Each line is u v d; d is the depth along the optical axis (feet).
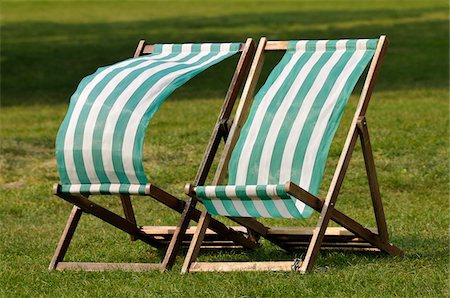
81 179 53.52
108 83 54.54
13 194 81.35
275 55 175.94
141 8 299.99
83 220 71.82
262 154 52.26
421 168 83.76
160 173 85.97
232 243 59.16
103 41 214.48
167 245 59.98
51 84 163.02
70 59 189.37
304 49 54.75
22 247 62.44
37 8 307.17
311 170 50.52
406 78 149.89
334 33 213.46
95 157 52.49
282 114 52.70
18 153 98.22
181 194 80.64
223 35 215.92
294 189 48.11
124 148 51.78
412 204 73.20
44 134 110.01
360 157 88.48
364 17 248.52
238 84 55.57
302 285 47.32
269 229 56.24
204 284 48.75
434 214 68.13
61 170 53.88
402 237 60.54
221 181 53.88
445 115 108.99
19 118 127.13
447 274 49.62
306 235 55.31
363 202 74.79
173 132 104.37
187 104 130.62
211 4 307.78
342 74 52.11
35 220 72.79
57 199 79.56
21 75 173.37
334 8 280.31
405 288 46.98
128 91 53.57
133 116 52.26
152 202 77.61
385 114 111.75
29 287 50.67
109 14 283.18
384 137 95.96
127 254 59.52
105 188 52.60
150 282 49.52
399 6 279.69
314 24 233.96
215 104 129.39
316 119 51.37
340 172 50.80
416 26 223.30
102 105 53.31
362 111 51.72
